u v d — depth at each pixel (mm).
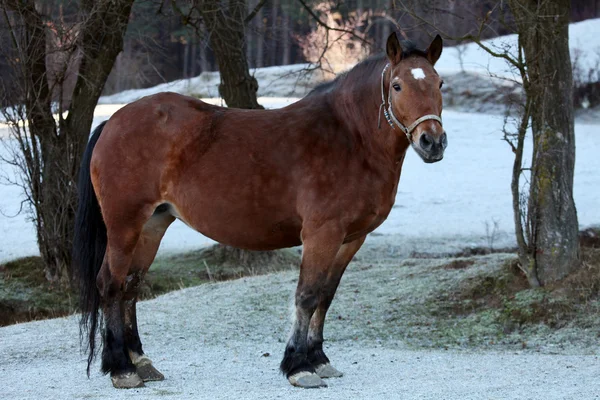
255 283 12906
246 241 7234
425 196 24234
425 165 28812
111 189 7203
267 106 30797
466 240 18375
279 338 10039
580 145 30391
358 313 10945
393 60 6723
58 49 13836
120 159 7207
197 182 7133
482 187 25297
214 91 35062
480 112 37750
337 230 6836
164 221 7609
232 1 15586
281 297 11898
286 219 7062
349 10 21547
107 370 7004
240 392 6578
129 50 36281
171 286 15180
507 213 21703
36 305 13742
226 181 7055
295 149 7012
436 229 19688
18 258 15617
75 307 13680
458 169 27922
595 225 18109
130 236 7211
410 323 10445
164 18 16344
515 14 10664
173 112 7316
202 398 6289
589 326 9602
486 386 6750
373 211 6945
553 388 6633
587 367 7785
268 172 7012
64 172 14297
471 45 47219
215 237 7297
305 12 20453
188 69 50094
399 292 11539
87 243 7453
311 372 6867
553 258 10523
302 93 34812
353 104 7039
